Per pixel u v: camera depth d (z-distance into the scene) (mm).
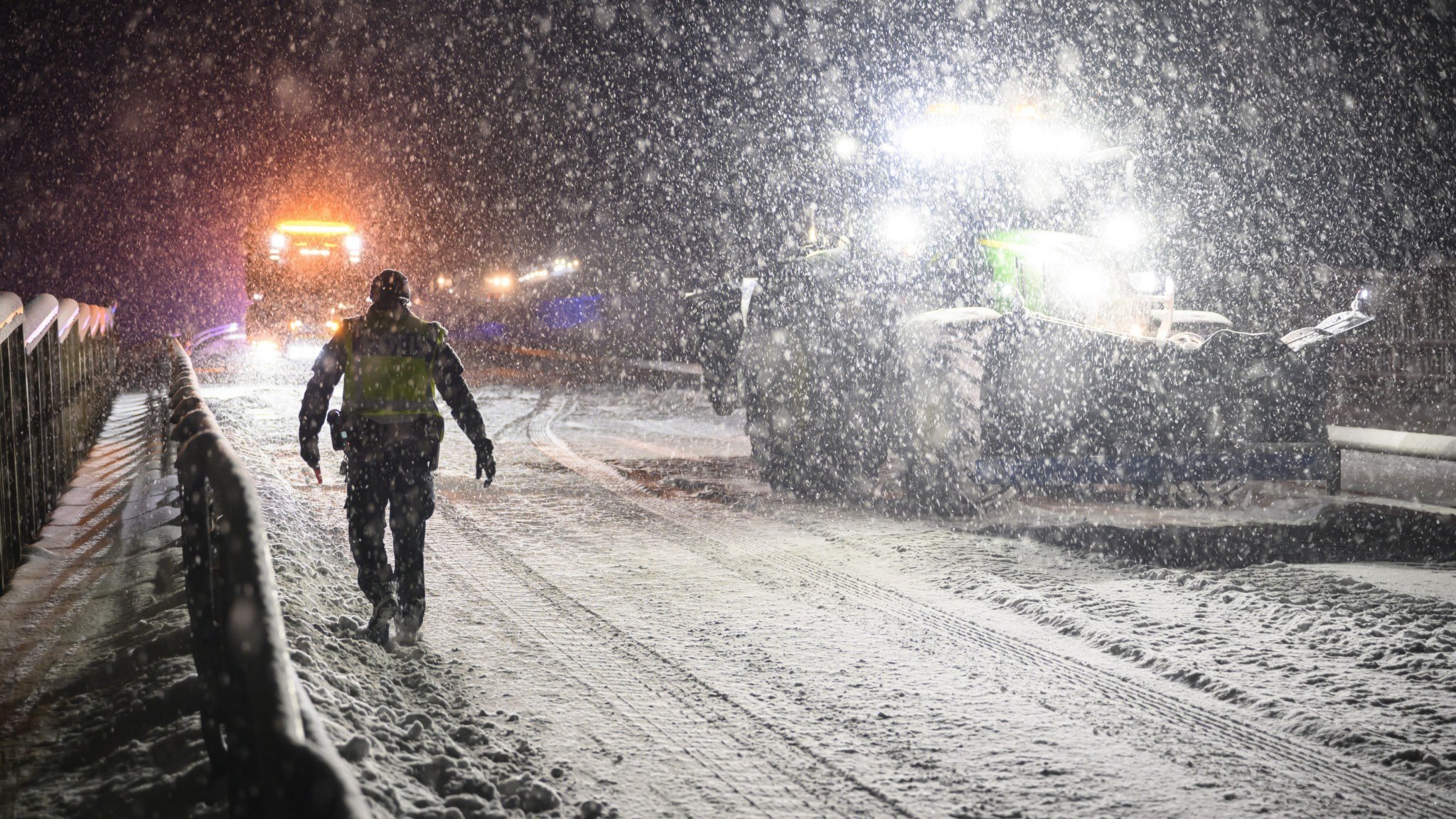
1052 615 6086
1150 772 4090
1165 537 8453
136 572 6516
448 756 4070
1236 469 9055
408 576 5570
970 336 9094
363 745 3686
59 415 9375
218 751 3381
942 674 5238
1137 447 9398
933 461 9312
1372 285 19719
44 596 6133
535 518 9289
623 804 3838
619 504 9953
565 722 4633
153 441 12695
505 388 23688
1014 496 9594
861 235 10273
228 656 2893
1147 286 10109
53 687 4637
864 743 4398
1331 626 5730
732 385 11242
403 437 5484
